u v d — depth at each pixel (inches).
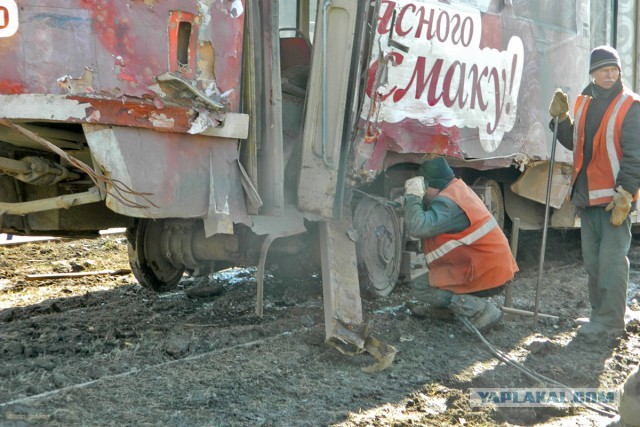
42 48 158.9
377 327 214.5
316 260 237.9
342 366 182.7
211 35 176.1
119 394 156.1
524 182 307.6
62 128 180.1
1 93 157.4
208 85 176.2
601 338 211.2
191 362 179.2
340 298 192.5
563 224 332.2
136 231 251.3
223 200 179.9
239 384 165.9
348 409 156.4
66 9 160.1
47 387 157.4
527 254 357.1
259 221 195.9
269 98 192.7
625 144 206.5
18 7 157.6
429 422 151.9
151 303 248.4
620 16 349.1
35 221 231.6
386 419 152.4
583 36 317.4
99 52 162.1
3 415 141.3
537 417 161.9
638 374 117.3
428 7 232.4
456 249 212.2
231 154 182.7
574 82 313.7
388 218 250.4
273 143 192.9
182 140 173.9
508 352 200.2
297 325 213.3
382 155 223.9
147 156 168.4
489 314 214.2
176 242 237.9
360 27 202.1
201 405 152.9
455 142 248.4
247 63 186.4
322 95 203.2
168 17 169.6
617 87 212.4
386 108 221.1
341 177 204.2
